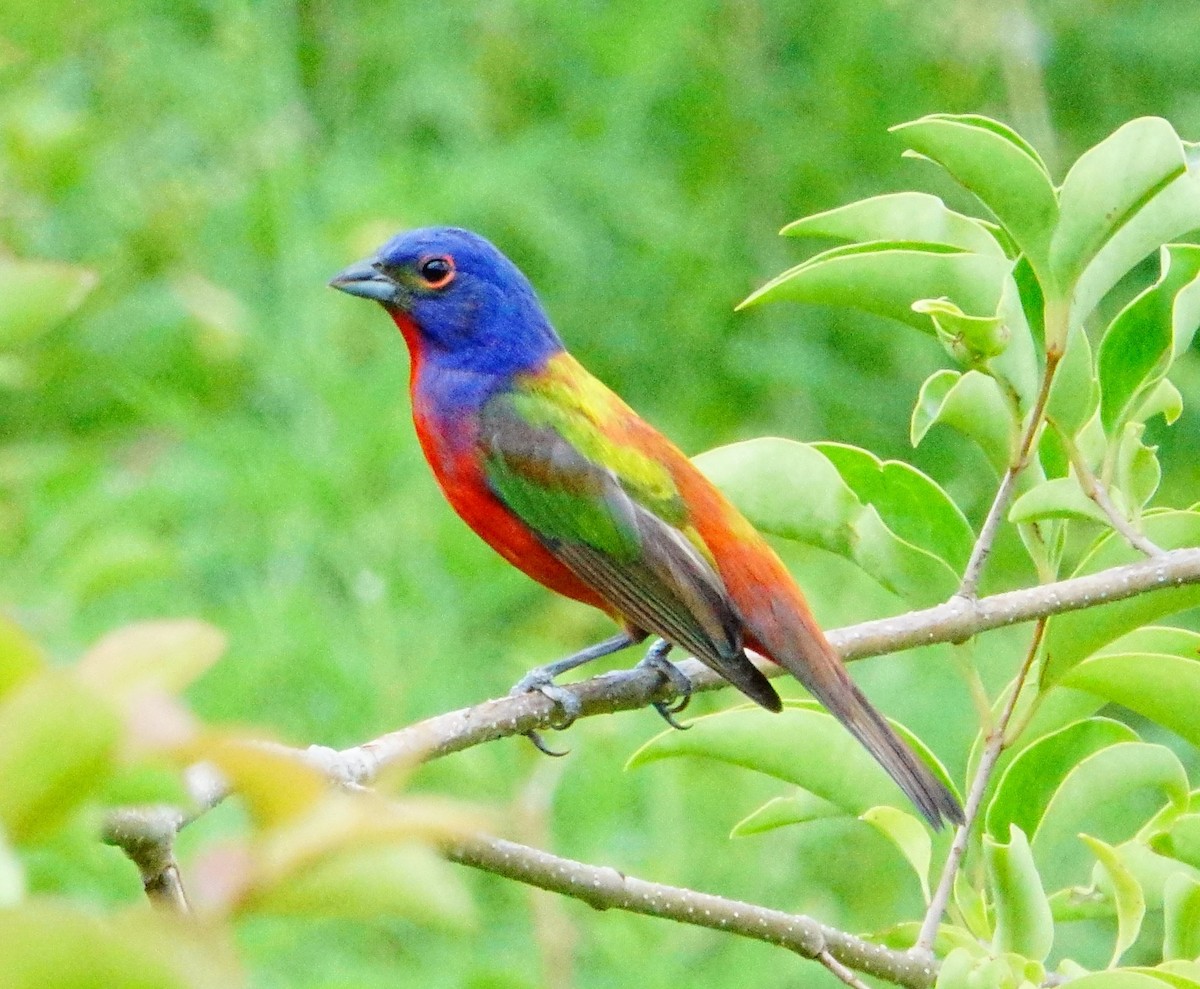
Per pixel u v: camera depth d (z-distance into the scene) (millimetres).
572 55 16484
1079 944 12547
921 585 6750
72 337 13773
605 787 11977
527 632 13562
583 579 8125
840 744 6648
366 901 2199
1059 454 7094
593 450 8258
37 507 12125
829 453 7035
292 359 13812
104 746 2072
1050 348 5965
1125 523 6324
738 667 7195
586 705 7188
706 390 15852
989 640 13633
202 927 2004
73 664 2154
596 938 11344
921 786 6543
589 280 15992
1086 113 17078
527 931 11188
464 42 16344
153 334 13977
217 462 13188
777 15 17141
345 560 13039
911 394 15797
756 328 16000
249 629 12234
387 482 13383
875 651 6973
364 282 8891
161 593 12594
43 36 14344
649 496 8008
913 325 6484
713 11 17188
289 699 12266
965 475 15406
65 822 2098
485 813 2158
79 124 12883
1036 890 5680
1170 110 16859
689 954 11344
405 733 6016
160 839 4602
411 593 12891
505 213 15227
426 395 8805
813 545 6801
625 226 15938
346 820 2092
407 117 15875
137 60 14812
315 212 14906
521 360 8758
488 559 13102
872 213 6570
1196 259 6449
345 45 16188
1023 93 16141
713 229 16234
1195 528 6574
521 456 8359
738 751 6617
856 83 16906
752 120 16906
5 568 11594
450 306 8781
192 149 14734
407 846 2219
